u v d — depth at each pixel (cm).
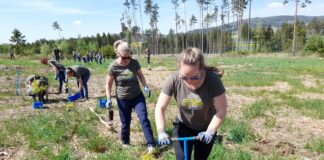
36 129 802
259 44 10875
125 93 704
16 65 3441
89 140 751
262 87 1808
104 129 866
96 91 1570
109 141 755
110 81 716
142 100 710
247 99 1381
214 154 661
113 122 930
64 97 1374
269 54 6938
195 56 376
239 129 814
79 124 883
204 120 432
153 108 1148
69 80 1997
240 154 658
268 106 1191
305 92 1619
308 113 1078
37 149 712
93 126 881
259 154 695
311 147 743
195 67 378
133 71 701
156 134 797
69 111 1058
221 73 415
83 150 713
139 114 690
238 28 7681
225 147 730
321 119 1021
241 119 982
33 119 906
